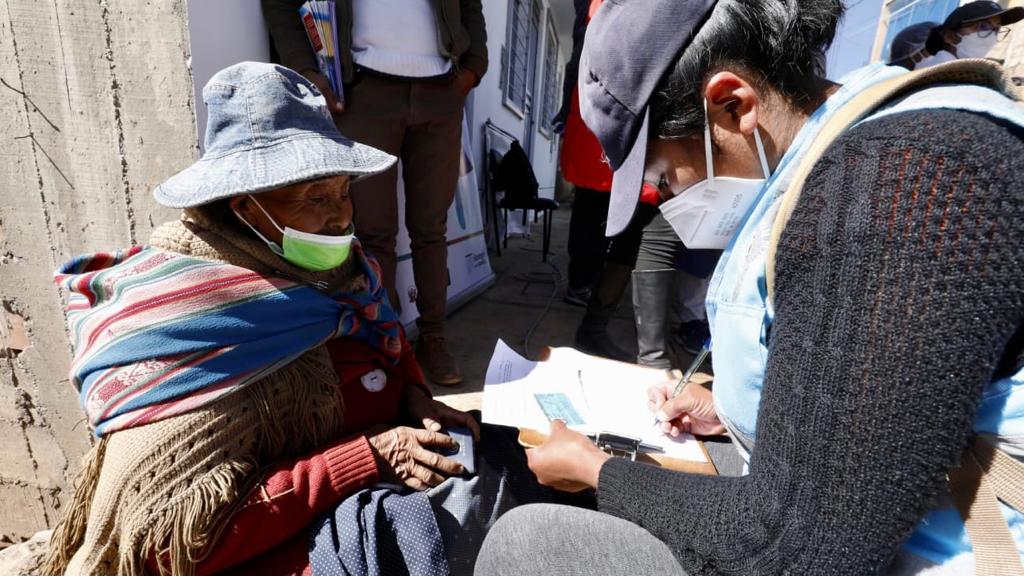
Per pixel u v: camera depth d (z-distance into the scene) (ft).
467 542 3.74
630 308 13.12
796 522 1.91
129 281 3.39
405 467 3.67
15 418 6.57
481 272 12.60
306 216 3.52
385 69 6.48
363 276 4.29
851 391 1.73
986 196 1.56
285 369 3.58
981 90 1.88
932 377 1.62
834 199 1.80
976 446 1.84
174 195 3.18
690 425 4.11
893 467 1.70
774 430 1.97
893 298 1.66
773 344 2.03
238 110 3.35
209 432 3.21
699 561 2.28
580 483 3.27
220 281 3.43
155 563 3.17
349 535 3.26
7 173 5.65
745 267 2.46
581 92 2.93
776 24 2.30
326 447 3.59
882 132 1.78
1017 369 1.74
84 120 5.46
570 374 4.62
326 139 3.51
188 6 5.08
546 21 27.68
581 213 11.13
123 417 3.16
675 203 2.97
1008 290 1.55
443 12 6.58
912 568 2.07
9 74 5.32
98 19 5.16
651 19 2.51
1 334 6.23
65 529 3.67
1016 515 1.84
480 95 14.35
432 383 7.68
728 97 2.45
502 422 3.85
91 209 5.74
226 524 3.15
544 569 2.64
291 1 6.03
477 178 14.16
